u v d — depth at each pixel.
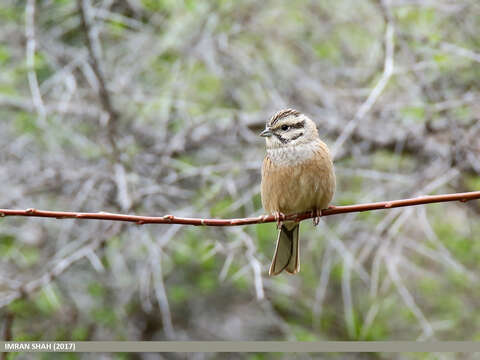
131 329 13.45
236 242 10.48
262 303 12.28
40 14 13.32
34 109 12.73
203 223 7.18
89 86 13.34
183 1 12.54
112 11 13.65
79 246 12.87
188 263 14.05
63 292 12.92
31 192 12.85
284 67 13.71
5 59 12.76
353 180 13.49
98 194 12.60
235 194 12.19
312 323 14.09
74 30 13.83
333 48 13.58
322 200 8.88
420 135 12.80
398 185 12.90
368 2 13.05
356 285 14.14
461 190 12.92
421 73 11.43
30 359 11.94
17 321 12.01
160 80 13.59
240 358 14.11
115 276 13.23
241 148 13.80
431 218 13.16
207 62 13.10
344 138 9.84
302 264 13.82
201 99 13.52
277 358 13.52
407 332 13.52
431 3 11.88
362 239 12.09
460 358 12.67
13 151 13.14
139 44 13.34
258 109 14.00
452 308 13.12
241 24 13.43
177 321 14.42
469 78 12.54
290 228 9.09
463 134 11.57
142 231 11.45
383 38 11.68
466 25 12.56
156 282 11.37
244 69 13.52
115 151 11.54
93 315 12.84
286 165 8.81
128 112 13.52
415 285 13.45
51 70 13.59
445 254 11.30
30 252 12.92
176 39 13.07
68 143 13.63
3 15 13.36
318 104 13.88
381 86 10.32
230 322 14.58
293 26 13.65
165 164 12.43
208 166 12.78
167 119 13.03
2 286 11.98
